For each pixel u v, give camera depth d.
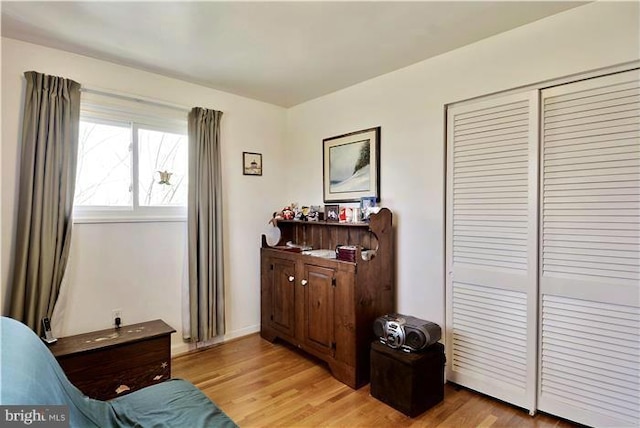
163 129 2.84
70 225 2.30
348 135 3.04
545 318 2.00
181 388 1.59
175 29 2.03
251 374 2.54
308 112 3.47
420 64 2.51
